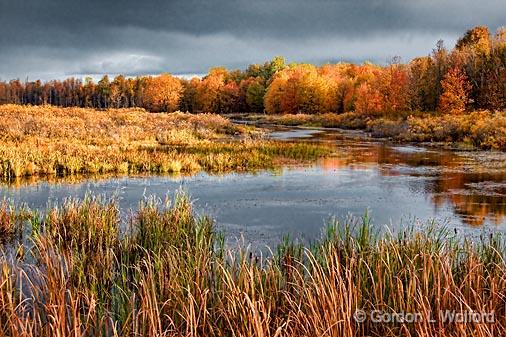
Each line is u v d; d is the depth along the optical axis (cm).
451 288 519
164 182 1827
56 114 4612
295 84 8162
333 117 6138
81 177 1908
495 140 2925
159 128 3678
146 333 485
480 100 5081
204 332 480
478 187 1722
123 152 2358
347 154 2788
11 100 13050
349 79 8244
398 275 562
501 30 5962
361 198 1545
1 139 2544
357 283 531
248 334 454
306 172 2125
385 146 3253
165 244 816
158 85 10912
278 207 1402
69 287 590
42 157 2059
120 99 12344
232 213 1326
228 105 10431
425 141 3522
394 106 5459
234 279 577
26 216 1160
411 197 1560
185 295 558
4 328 471
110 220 980
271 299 518
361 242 761
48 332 448
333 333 445
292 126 5991
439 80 5547
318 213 1330
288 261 693
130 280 730
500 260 660
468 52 5728
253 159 2350
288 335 448
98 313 554
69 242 874
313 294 518
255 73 12700
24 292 652
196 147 2788
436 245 697
